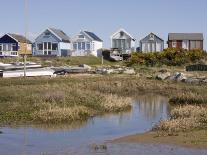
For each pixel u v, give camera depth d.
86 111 33.16
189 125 25.81
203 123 26.61
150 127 29.33
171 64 82.56
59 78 56.72
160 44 100.44
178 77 59.75
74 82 52.28
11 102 34.62
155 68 75.94
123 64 85.06
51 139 24.69
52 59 82.75
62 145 22.84
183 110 30.48
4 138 24.72
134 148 21.50
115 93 48.34
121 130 28.17
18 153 20.91
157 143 22.38
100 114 34.69
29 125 28.89
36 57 86.19
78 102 36.00
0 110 32.00
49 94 36.41
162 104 41.88
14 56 88.62
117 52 92.69
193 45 101.62
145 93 50.91
